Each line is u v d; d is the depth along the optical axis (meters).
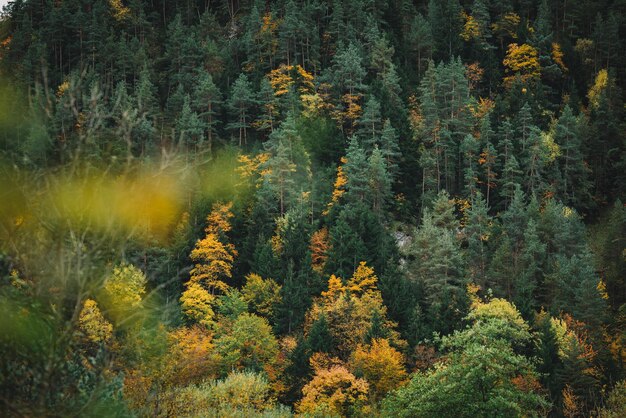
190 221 74.88
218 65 129.25
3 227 8.77
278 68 128.38
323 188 91.75
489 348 28.11
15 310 8.49
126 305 10.76
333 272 72.69
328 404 46.34
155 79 126.88
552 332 57.81
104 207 8.89
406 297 66.56
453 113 113.19
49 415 8.64
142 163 9.23
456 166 104.94
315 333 57.25
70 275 9.04
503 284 74.69
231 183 87.44
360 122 102.88
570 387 52.53
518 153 104.31
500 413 27.06
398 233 90.81
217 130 114.25
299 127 105.81
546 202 93.94
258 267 73.38
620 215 85.06
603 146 111.06
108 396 10.34
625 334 66.25
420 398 28.31
